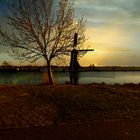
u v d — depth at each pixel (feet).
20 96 53.72
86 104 46.75
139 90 64.28
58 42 87.66
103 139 28.63
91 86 71.31
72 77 94.43
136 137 29.40
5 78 112.78
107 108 44.14
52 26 86.89
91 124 34.53
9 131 30.96
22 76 113.39
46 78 94.94
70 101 49.11
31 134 29.91
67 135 29.76
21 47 87.86
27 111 41.09
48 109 42.86
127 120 36.81
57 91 60.18
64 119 37.01
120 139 28.68
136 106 46.26
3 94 55.47
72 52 90.89
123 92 59.62
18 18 86.63
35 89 63.62
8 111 40.63
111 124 34.60
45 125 33.76
